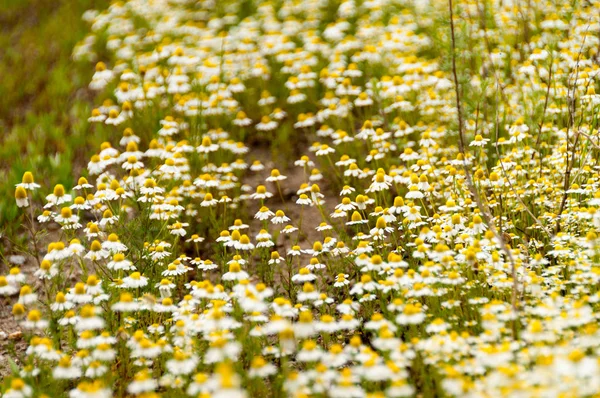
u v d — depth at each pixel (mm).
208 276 5625
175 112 8555
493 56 6996
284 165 7855
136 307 4156
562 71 6469
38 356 4117
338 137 7125
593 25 6684
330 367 3826
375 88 7422
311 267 4898
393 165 6535
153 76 8602
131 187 6098
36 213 6961
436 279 4105
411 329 4211
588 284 4176
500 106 6805
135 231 5305
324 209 6797
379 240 5535
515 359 3564
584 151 5379
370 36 9523
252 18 11320
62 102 10070
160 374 4219
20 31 14391
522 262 4535
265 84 9234
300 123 7648
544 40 6855
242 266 5395
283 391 3912
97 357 3787
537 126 6391
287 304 4141
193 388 3455
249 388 4008
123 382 4199
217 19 11023
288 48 9578
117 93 7867
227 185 6609
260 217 5539
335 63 8609
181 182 6742
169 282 4746
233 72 9031
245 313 4395
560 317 3678
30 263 6242
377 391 3676
